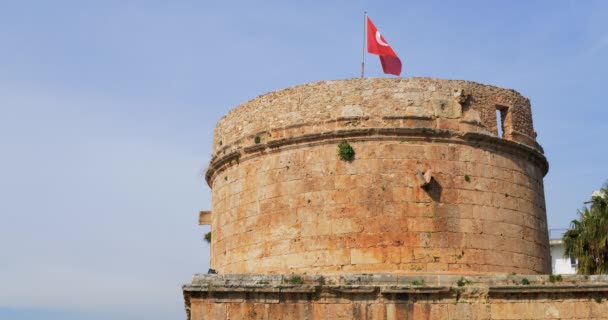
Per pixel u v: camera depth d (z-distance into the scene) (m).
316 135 25.38
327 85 26.09
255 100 27.59
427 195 24.52
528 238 25.89
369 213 24.38
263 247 25.66
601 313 21.55
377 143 25.00
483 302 21.67
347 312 21.31
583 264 44.94
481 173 25.33
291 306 21.27
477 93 26.19
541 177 28.31
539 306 21.64
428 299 21.58
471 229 24.59
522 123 27.23
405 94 25.53
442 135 25.08
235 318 21.06
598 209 45.16
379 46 29.23
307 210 25.03
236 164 27.67
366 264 23.89
